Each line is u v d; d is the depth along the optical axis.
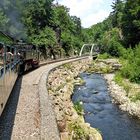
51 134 10.73
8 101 16.17
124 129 20.98
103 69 63.91
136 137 19.39
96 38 173.00
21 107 14.95
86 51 124.94
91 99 31.23
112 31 91.12
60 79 37.12
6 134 11.20
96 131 16.59
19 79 25.19
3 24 52.12
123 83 37.16
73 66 61.31
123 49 76.00
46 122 11.90
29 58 32.78
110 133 20.03
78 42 117.19
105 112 25.77
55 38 70.31
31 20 63.41
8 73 15.26
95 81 46.38
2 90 12.60
